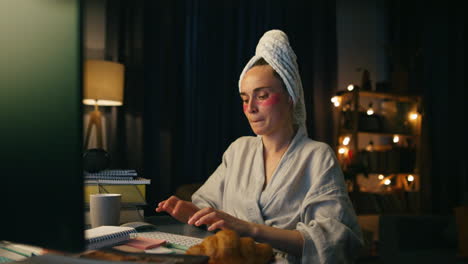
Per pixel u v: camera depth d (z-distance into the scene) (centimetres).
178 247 70
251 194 96
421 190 349
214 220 71
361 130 342
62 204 40
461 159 380
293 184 92
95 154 125
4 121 44
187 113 294
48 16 41
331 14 355
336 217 83
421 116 353
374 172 343
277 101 93
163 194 277
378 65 403
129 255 51
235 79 307
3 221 44
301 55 338
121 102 236
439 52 385
